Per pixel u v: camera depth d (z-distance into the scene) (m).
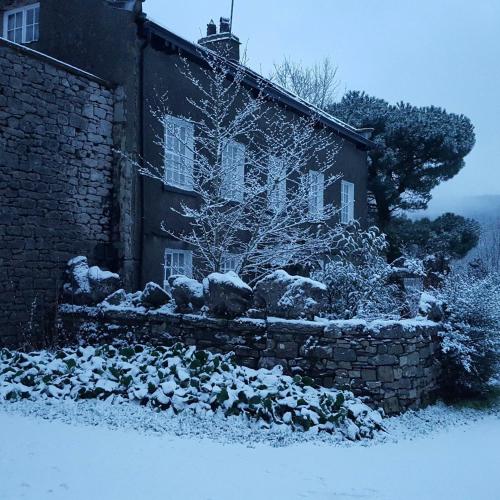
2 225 9.06
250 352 7.80
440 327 9.19
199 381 6.66
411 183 22.45
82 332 9.20
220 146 10.34
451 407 8.80
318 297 7.80
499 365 9.63
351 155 17.38
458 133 21.91
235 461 4.98
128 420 5.99
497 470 5.37
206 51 11.20
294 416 6.32
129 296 9.30
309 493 4.30
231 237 10.04
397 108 22.92
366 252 11.20
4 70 9.09
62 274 9.91
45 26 11.81
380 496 4.35
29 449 4.90
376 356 7.39
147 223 10.83
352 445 5.96
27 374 7.17
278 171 10.41
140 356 7.73
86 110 10.39
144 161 10.59
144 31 10.79
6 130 9.11
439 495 4.46
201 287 8.44
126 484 4.21
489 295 9.36
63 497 3.89
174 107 11.51
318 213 10.66
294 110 14.48
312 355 7.48
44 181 9.66
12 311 9.17
